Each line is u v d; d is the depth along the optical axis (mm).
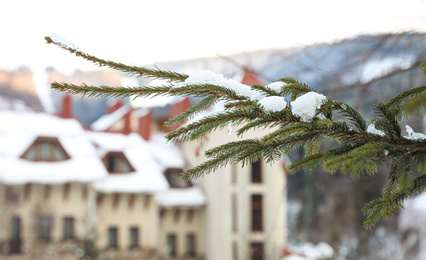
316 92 1743
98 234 24516
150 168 30844
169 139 1600
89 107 44344
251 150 1670
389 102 1789
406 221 21531
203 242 31531
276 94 1707
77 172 27797
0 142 27938
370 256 21578
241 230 29266
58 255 26859
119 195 29750
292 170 1639
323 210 19625
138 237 30078
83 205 28062
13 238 26469
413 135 1674
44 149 28391
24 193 26844
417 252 21266
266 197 29234
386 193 1703
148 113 33156
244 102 1636
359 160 1321
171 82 1711
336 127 1654
